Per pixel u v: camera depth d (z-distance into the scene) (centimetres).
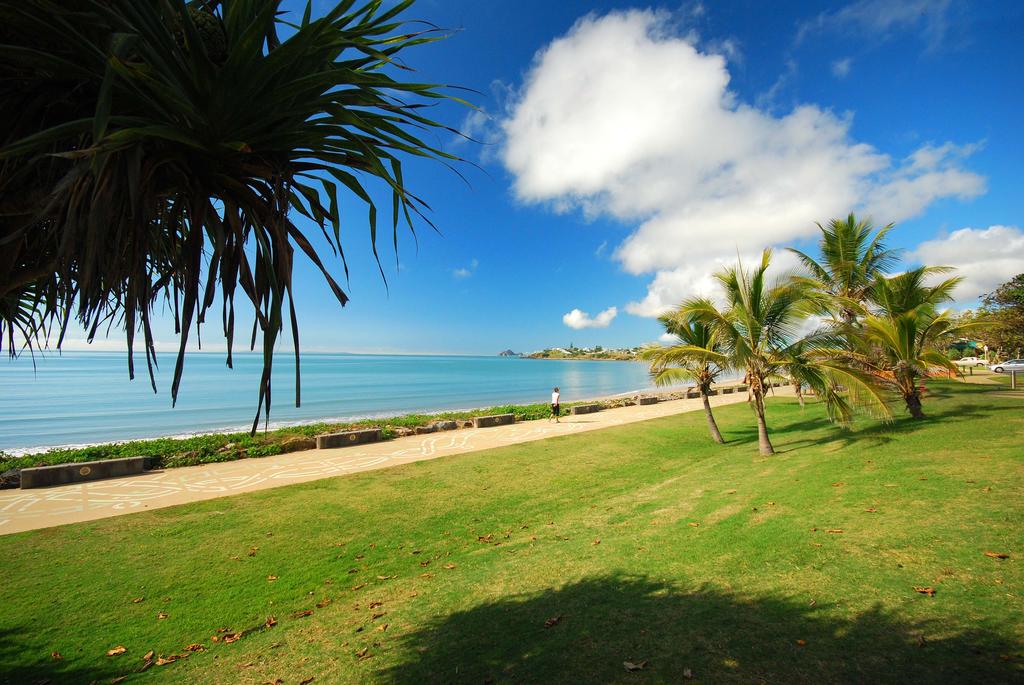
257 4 194
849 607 400
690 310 1223
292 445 1519
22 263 196
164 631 505
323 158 206
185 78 160
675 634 393
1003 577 413
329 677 396
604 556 617
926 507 607
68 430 2264
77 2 156
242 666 427
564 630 426
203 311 175
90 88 181
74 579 627
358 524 846
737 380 5422
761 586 464
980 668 303
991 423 1134
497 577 586
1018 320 2894
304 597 583
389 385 5819
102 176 152
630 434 1795
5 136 177
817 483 802
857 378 1091
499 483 1120
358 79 188
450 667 389
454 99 221
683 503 837
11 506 945
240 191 185
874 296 1509
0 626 515
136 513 900
